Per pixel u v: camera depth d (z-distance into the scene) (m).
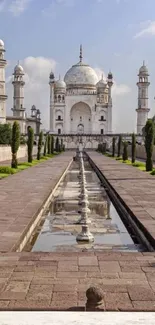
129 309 4.02
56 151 74.88
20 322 2.20
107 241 8.70
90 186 19.98
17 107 90.94
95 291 3.17
